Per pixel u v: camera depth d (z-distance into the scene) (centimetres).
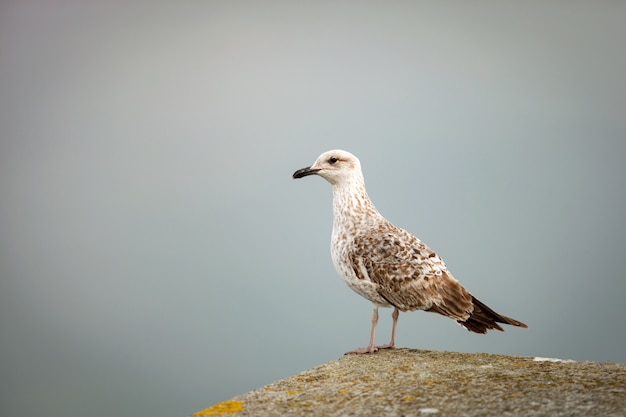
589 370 1041
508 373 1035
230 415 885
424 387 974
